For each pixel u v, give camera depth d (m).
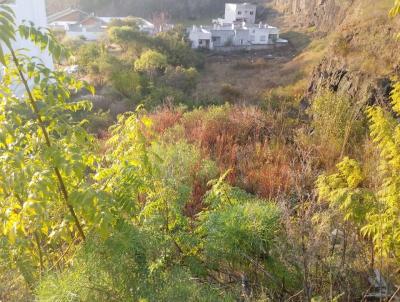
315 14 39.72
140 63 19.78
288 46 37.41
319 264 2.57
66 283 2.05
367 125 6.75
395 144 2.73
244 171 5.00
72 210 2.44
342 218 2.74
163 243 2.46
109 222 2.14
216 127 6.88
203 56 31.91
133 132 2.57
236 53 35.94
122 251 2.21
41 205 2.19
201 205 3.81
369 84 9.09
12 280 2.53
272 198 3.83
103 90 15.29
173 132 6.61
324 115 7.08
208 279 2.64
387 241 2.50
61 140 2.36
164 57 20.84
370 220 2.64
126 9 56.62
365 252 2.81
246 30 38.66
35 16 13.08
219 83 22.91
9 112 2.27
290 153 5.76
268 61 31.02
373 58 10.56
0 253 2.52
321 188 2.92
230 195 3.15
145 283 2.17
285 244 2.53
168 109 9.00
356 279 2.62
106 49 25.09
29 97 2.28
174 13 56.78
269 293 2.48
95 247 2.28
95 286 2.10
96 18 42.00
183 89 18.91
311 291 2.40
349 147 5.75
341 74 11.16
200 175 4.46
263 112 8.12
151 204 2.64
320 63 13.59
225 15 53.47
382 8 13.66
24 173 2.16
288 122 7.91
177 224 2.85
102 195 2.20
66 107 2.45
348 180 2.90
